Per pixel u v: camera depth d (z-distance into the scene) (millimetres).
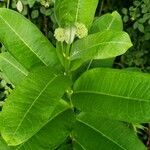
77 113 611
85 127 572
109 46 523
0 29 571
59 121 550
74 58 555
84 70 603
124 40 520
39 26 914
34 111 467
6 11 573
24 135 450
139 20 866
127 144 554
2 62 620
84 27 540
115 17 613
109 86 532
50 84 498
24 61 574
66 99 576
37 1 841
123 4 967
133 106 511
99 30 605
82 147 563
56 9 572
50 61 577
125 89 521
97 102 533
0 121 458
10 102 473
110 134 563
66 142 608
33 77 500
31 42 576
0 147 543
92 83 547
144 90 513
